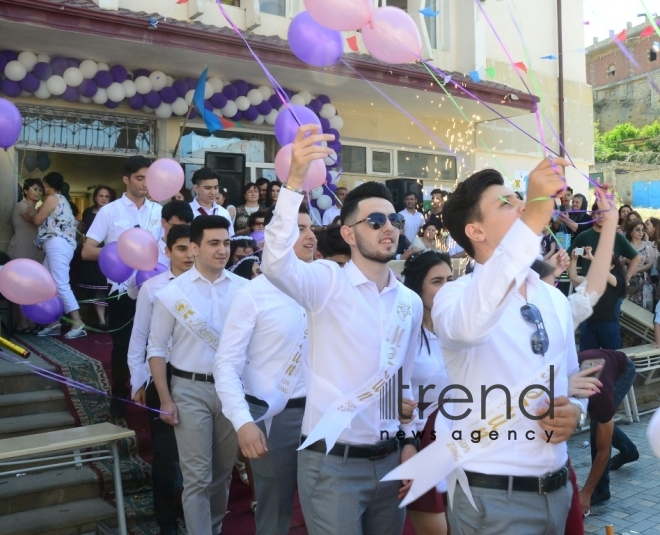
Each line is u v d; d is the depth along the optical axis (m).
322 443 2.40
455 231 2.04
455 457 1.93
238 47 6.81
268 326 3.12
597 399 3.43
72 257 6.73
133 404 5.08
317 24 2.76
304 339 3.13
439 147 10.45
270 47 6.93
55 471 4.38
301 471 2.47
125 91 7.24
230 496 4.51
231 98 7.88
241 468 4.68
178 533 3.96
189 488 3.44
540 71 11.61
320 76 7.82
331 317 2.40
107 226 4.99
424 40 8.99
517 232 1.61
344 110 9.42
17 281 3.45
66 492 4.20
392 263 6.58
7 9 5.61
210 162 7.77
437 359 2.98
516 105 9.19
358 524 2.38
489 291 1.63
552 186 1.58
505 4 10.95
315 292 2.37
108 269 4.31
